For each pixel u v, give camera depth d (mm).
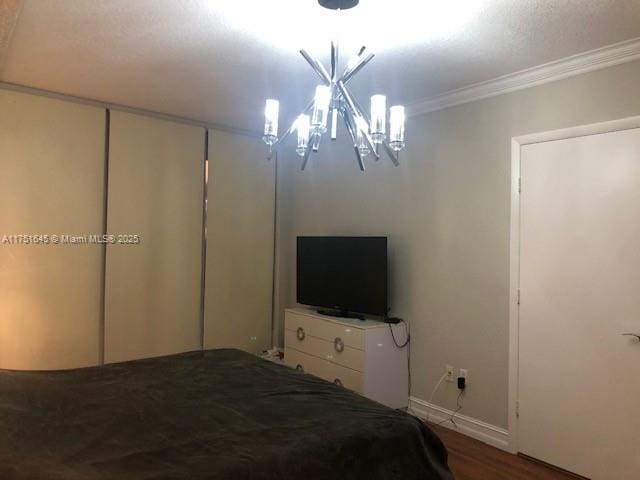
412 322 3809
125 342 4156
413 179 3820
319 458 1650
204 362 2727
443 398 3564
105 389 2240
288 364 4406
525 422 3051
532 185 3053
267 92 3621
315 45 2715
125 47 2828
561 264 2898
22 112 3668
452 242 3523
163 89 3617
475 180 3381
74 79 3445
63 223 3863
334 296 4199
